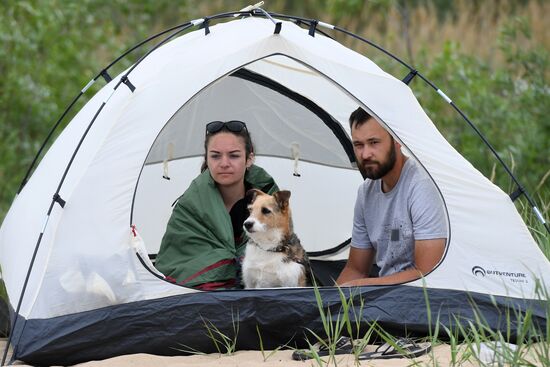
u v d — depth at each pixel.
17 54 19.62
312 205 12.83
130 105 9.22
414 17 25.38
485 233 9.19
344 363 7.96
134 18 24.08
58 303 8.62
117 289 8.62
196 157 12.67
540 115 16.91
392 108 9.36
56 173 9.99
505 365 7.68
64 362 8.59
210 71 9.27
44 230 8.98
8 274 9.95
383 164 9.48
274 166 13.00
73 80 20.53
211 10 27.70
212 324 8.57
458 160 9.41
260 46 9.27
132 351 8.58
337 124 12.34
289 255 9.45
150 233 12.27
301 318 8.64
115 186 8.90
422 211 9.32
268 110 12.53
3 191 19.14
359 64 9.64
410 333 8.75
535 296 9.00
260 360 8.23
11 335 8.68
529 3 25.14
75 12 21.22
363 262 10.36
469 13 25.50
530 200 9.73
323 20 27.03
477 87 17.88
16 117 19.92
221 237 9.90
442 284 8.95
